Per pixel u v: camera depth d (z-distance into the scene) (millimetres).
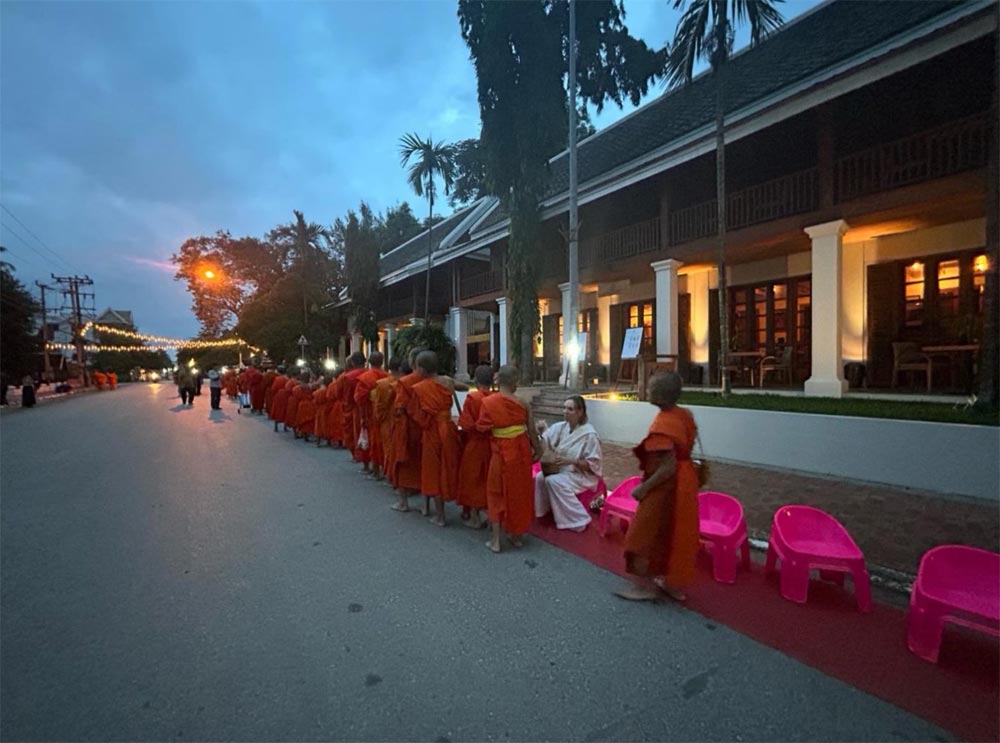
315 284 34062
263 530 4902
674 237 11109
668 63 8375
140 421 14961
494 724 2262
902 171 8008
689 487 3275
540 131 11609
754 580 3691
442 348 15781
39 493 6359
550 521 5094
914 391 8383
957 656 2730
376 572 3914
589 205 13008
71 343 47688
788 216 9039
